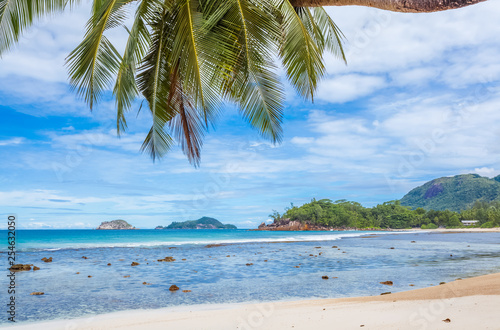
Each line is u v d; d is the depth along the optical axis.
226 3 5.73
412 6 3.01
